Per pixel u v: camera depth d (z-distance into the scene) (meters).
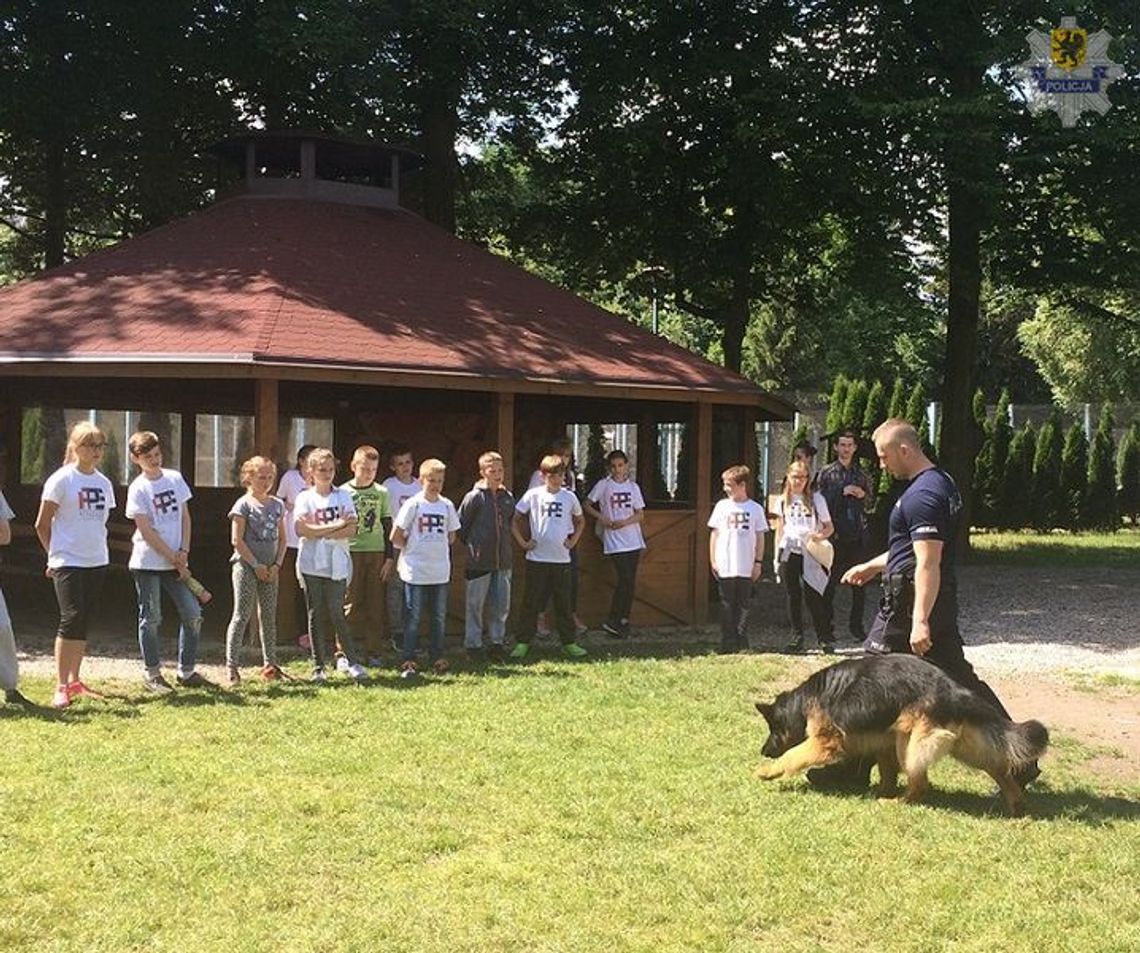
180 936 4.66
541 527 11.32
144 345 11.71
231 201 15.55
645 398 13.54
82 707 8.53
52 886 5.11
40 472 17.44
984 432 29.39
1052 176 20.11
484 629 12.64
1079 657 12.23
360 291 13.43
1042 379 54.31
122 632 12.59
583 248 22.62
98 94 19.02
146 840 5.68
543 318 14.42
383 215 15.84
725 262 21.58
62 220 20.16
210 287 12.88
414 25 18.39
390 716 8.39
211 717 8.26
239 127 21.11
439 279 14.52
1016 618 14.98
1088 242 20.91
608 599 13.48
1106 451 29.38
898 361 51.03
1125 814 6.52
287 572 11.60
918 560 6.74
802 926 4.88
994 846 5.87
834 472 12.34
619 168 21.67
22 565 13.59
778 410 15.51
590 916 4.91
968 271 20.78
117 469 19.50
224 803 6.28
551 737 7.89
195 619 9.36
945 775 7.21
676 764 7.29
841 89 19.11
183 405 16.83
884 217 20.12
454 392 15.35
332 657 10.89
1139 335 39.56
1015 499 29.22
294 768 6.98
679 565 13.84
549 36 19.80
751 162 20.48
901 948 4.69
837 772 6.89
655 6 19.98
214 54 19.27
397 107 19.97
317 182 15.70
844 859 5.64
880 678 6.54
